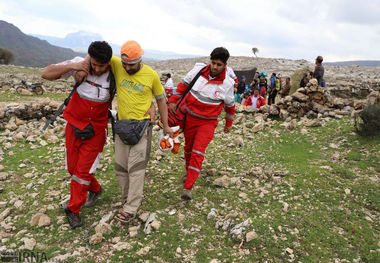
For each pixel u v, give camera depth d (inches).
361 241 112.1
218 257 102.3
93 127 113.3
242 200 141.4
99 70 106.3
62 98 430.3
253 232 111.7
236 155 205.8
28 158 194.5
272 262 100.7
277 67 1728.6
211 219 125.3
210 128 140.6
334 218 126.4
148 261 98.9
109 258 100.2
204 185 158.9
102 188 146.0
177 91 144.3
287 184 155.7
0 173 166.7
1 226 118.6
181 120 144.9
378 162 176.1
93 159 116.9
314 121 261.4
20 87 450.9
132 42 108.3
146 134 118.2
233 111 150.9
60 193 147.7
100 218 125.3
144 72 113.7
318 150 207.8
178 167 186.1
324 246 109.3
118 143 119.5
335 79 1077.8
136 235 113.5
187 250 105.4
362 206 135.4
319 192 147.3
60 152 208.4
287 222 122.6
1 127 248.8
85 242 109.0
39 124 267.4
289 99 298.7
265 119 300.7
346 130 236.8
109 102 116.8
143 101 114.7
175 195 147.6
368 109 215.2
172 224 121.0
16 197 143.0
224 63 130.9
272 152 209.3
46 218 121.1
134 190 119.3
